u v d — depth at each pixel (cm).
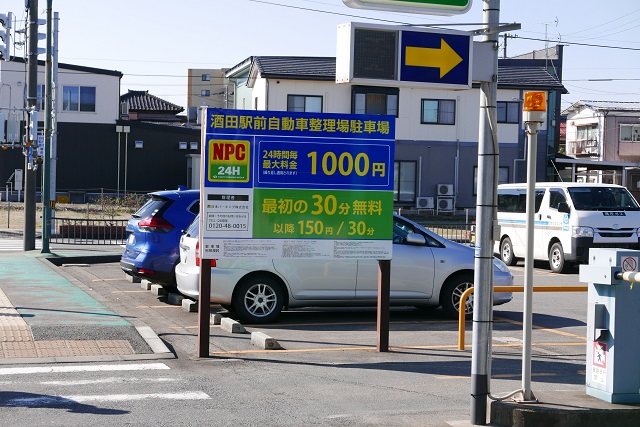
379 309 1146
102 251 2617
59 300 1459
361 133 1123
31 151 2525
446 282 1423
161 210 1574
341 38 741
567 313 1557
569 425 732
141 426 753
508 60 5988
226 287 1334
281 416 798
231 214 1080
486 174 763
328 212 1114
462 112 4916
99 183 5684
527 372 768
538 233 2473
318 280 1362
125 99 8150
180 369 1005
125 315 1366
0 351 1056
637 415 741
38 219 3841
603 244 2298
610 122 6341
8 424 749
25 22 2583
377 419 791
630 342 762
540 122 746
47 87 2455
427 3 748
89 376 952
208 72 10712
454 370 1032
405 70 741
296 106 4697
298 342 1205
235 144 1080
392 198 1136
